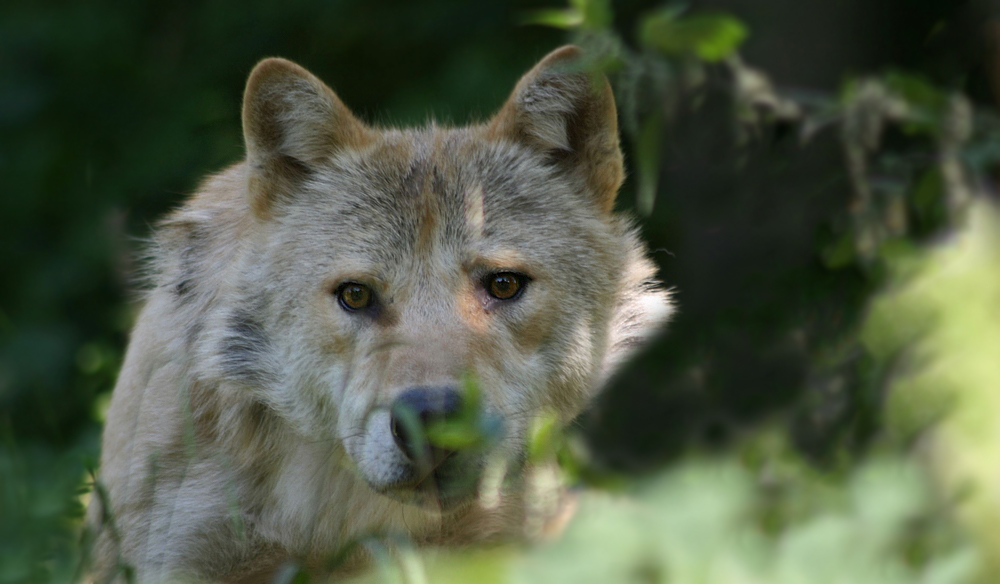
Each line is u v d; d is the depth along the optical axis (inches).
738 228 417.4
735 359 389.1
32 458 384.5
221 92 591.2
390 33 605.6
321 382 287.6
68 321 569.0
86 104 618.8
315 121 305.7
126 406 313.4
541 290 290.2
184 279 313.3
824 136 375.2
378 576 244.1
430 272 285.7
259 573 300.4
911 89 370.9
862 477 225.1
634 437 392.2
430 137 314.0
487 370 268.2
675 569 187.0
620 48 299.9
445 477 258.1
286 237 298.0
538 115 310.0
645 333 322.3
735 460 333.1
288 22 610.9
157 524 291.4
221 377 294.5
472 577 210.8
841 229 378.3
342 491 297.0
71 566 285.7
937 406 357.4
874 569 197.2
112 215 576.1
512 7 597.6
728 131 375.9
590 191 314.0
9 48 622.2
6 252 598.5
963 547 253.9
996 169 436.1
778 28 510.0
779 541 201.0
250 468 299.4
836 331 375.6
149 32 639.8
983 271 407.8
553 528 296.2
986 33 514.9
